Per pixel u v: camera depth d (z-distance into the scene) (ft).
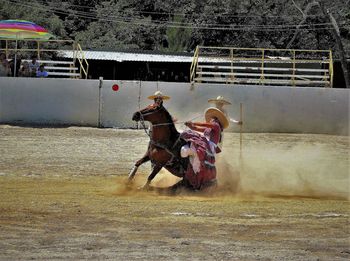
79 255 53.88
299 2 339.77
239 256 54.95
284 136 174.81
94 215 70.54
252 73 237.04
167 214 72.18
